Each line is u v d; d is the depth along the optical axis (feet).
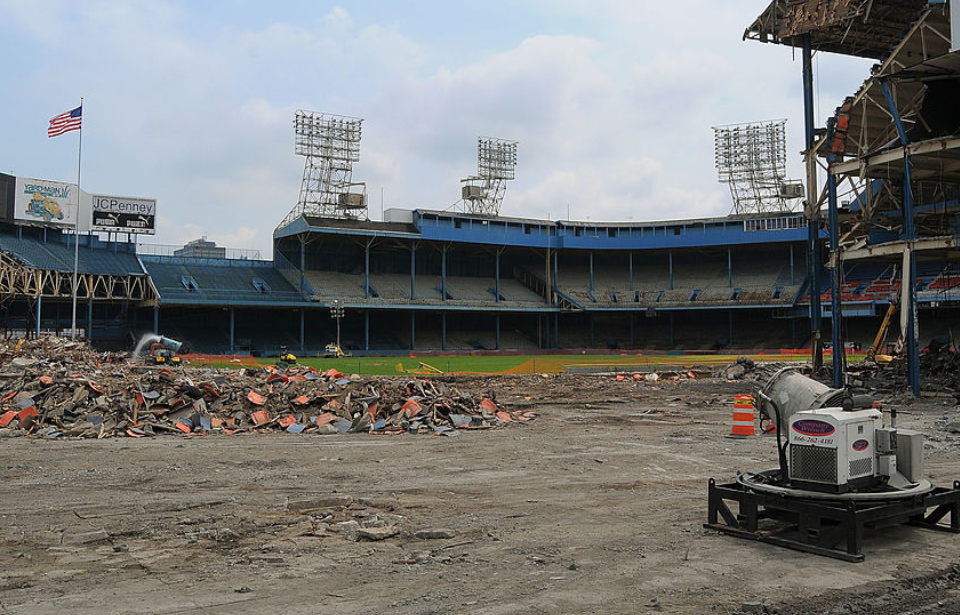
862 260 143.54
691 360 219.61
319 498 43.29
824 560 29.71
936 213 146.30
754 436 72.69
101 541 33.76
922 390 115.24
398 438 72.13
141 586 26.81
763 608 24.08
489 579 27.48
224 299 260.83
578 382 150.41
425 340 310.86
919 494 31.45
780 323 310.04
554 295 326.44
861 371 148.15
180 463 56.34
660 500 42.91
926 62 107.04
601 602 24.81
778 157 337.72
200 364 195.00
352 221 290.15
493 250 329.11
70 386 80.12
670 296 318.45
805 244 307.58
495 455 60.70
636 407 105.81
